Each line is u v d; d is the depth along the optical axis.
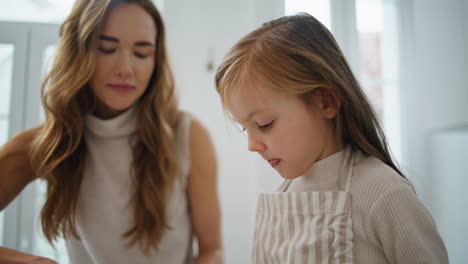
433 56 1.55
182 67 1.38
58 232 0.77
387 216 0.41
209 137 0.87
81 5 0.74
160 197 0.75
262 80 0.46
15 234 1.32
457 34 1.58
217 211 0.83
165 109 0.83
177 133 0.83
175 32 1.38
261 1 1.37
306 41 0.48
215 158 0.85
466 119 1.56
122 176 0.77
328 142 0.49
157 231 0.74
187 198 0.85
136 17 0.71
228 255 1.33
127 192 0.77
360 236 0.42
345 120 0.49
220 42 1.39
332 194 0.45
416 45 1.54
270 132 0.46
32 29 1.41
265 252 0.53
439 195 1.41
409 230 0.39
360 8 1.53
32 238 1.32
